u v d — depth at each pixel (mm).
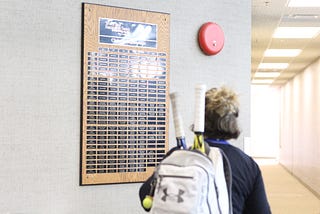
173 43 2666
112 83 2480
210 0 2789
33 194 2301
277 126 17109
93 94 2436
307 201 7750
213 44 2727
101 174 2447
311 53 8297
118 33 2502
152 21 2596
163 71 2621
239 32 2891
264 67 10547
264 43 7285
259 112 17172
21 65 2287
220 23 2824
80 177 2402
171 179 1418
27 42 2303
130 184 2529
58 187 2357
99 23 2459
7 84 2254
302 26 6012
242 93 2889
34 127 2309
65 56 2387
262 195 1654
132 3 2555
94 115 2436
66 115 2383
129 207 2523
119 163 2492
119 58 2502
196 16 2742
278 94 16844
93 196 2441
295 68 10727
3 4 2254
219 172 1565
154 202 1445
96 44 2449
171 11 2664
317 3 4848
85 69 2420
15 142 2266
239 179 1627
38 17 2330
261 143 17406
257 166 1688
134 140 2531
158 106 2602
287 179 11156
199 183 1399
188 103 2701
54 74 2359
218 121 1677
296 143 11742
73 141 2398
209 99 1707
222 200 1531
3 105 2244
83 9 2426
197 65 2738
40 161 2318
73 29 2410
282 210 6809
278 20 5664
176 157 1489
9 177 2250
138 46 2551
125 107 2510
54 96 2357
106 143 2459
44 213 2324
